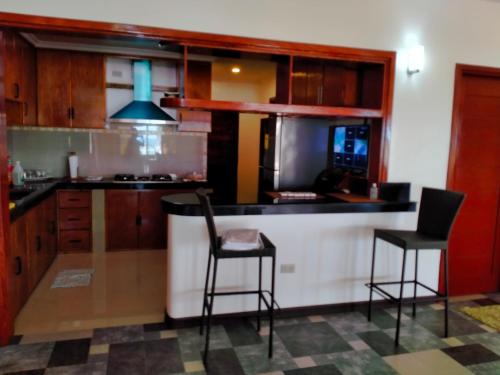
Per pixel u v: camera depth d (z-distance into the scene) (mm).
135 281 4102
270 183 4355
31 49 4590
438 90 3527
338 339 2957
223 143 7043
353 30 3254
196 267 3059
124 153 5469
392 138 3461
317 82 3609
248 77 6734
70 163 5168
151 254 5043
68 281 4055
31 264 3611
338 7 3201
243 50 3072
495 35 3604
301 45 3146
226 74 6441
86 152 5340
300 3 3115
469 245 3883
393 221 3479
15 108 4148
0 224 2695
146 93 5152
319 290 3355
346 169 3998
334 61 3352
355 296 3453
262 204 3121
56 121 4918
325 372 2539
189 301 3072
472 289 3955
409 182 3541
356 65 3506
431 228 3041
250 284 3182
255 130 7242
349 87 3674
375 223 3436
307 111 3246
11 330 2869
